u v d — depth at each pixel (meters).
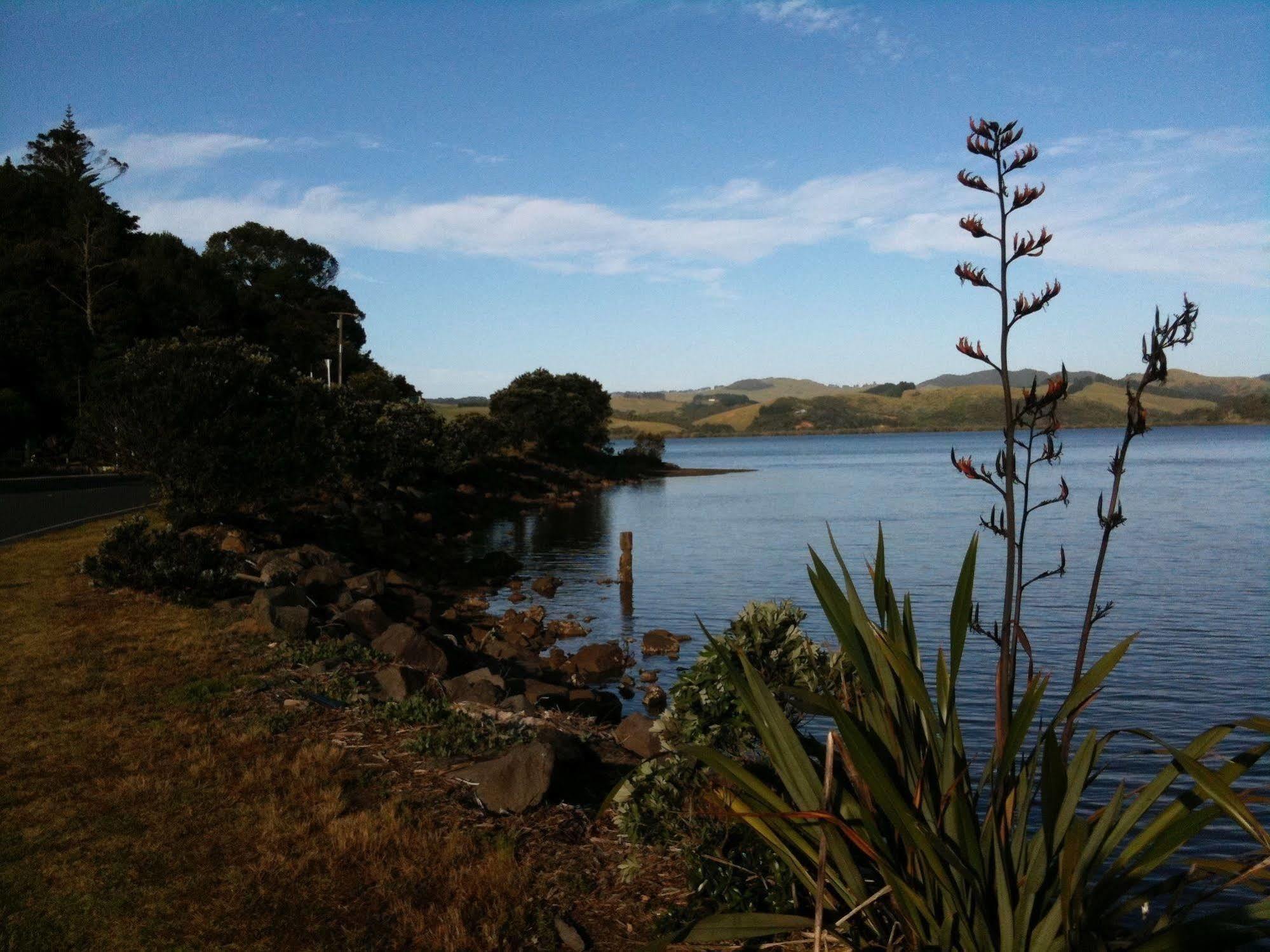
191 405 19.81
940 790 3.40
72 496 34.03
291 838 5.45
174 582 13.62
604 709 13.51
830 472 98.56
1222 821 8.66
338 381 75.81
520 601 24.56
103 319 62.59
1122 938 3.40
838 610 3.62
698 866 4.55
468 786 6.38
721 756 3.73
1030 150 3.30
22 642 10.80
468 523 45.06
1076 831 2.81
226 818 5.76
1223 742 11.22
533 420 81.12
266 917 4.57
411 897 4.75
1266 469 84.44
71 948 4.32
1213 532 37.38
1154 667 15.23
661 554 34.03
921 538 37.81
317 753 6.93
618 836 5.55
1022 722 3.14
